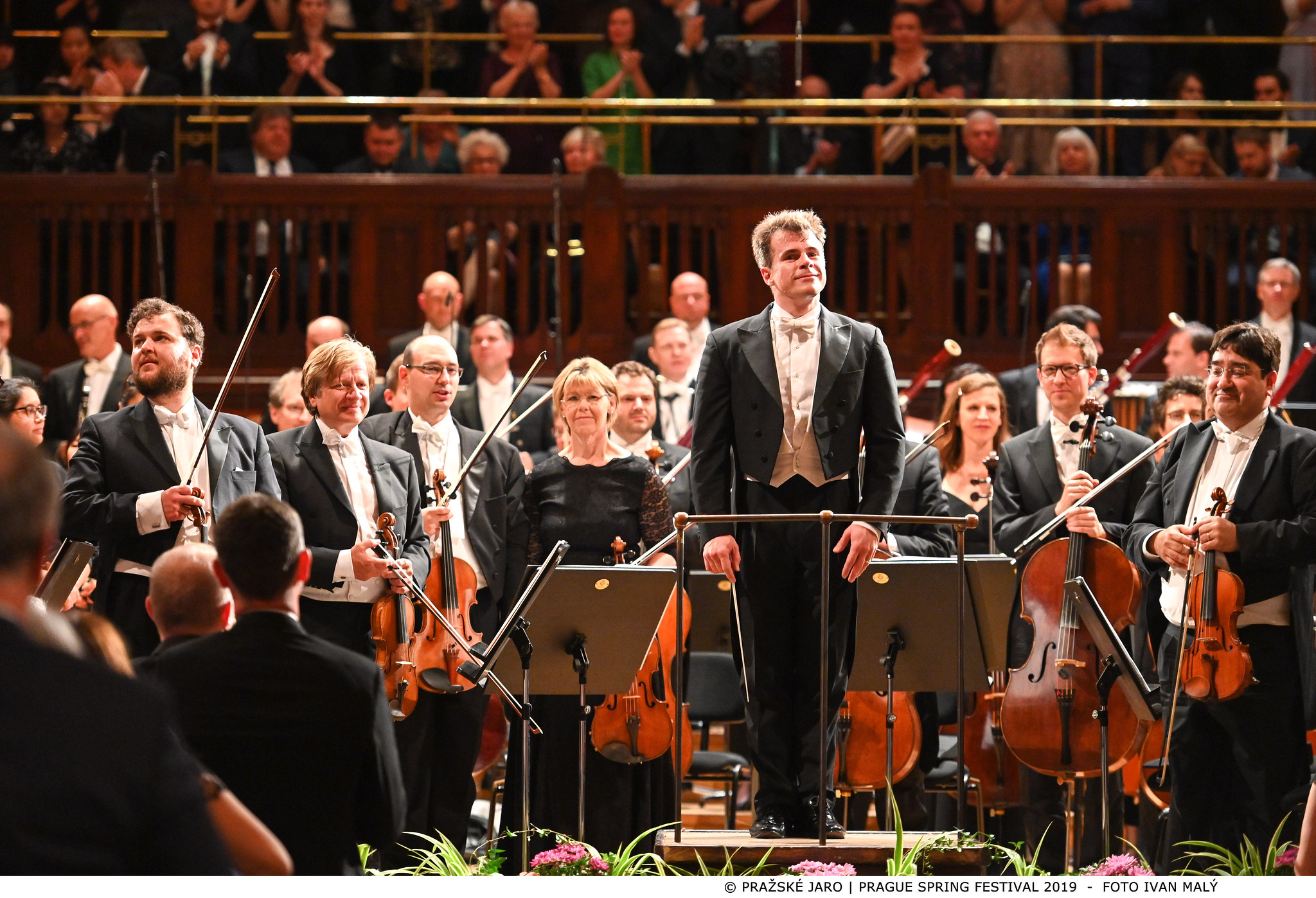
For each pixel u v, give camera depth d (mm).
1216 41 16516
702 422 7031
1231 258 15117
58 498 3438
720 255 14930
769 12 17641
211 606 5188
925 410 14555
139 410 7660
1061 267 15117
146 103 15656
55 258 14734
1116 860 6086
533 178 14930
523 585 7828
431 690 7816
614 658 7379
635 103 15734
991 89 17078
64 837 3070
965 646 7766
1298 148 16188
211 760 4676
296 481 7836
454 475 8531
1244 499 7297
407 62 17562
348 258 15094
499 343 12562
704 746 10734
